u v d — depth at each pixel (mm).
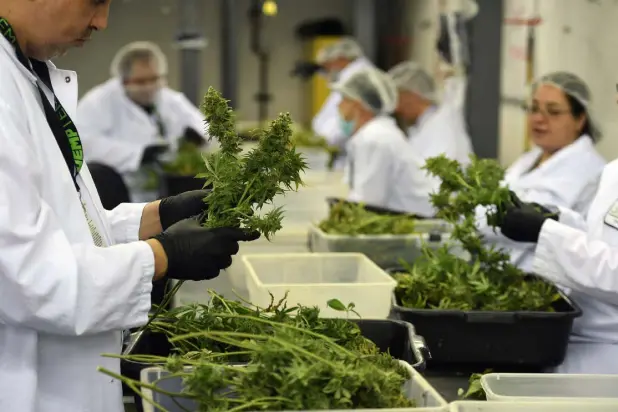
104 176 2789
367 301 1887
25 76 1315
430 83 4398
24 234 1174
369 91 3871
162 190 3857
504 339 1719
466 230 1938
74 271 1200
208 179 1355
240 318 1377
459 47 4160
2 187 1172
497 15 4109
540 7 3691
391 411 1058
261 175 1327
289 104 7805
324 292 1882
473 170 1984
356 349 1333
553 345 1728
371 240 2498
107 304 1235
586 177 2508
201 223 1398
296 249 2775
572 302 1821
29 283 1176
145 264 1281
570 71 3320
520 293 1826
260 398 1092
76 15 1293
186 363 1167
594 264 1798
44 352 1313
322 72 6137
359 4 6793
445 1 4652
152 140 5062
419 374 1221
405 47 6461
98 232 1449
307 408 1082
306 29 7086
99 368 1133
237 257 2574
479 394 1495
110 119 5020
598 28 3027
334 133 5602
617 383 1369
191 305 1444
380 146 3682
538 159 2777
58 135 1361
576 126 2572
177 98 5355
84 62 7121
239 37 7562
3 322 1259
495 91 4168
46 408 1319
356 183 3717
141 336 1420
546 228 1859
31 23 1289
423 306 1853
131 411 1567
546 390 1374
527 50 3881
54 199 1294
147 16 7164
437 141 4047
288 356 1116
